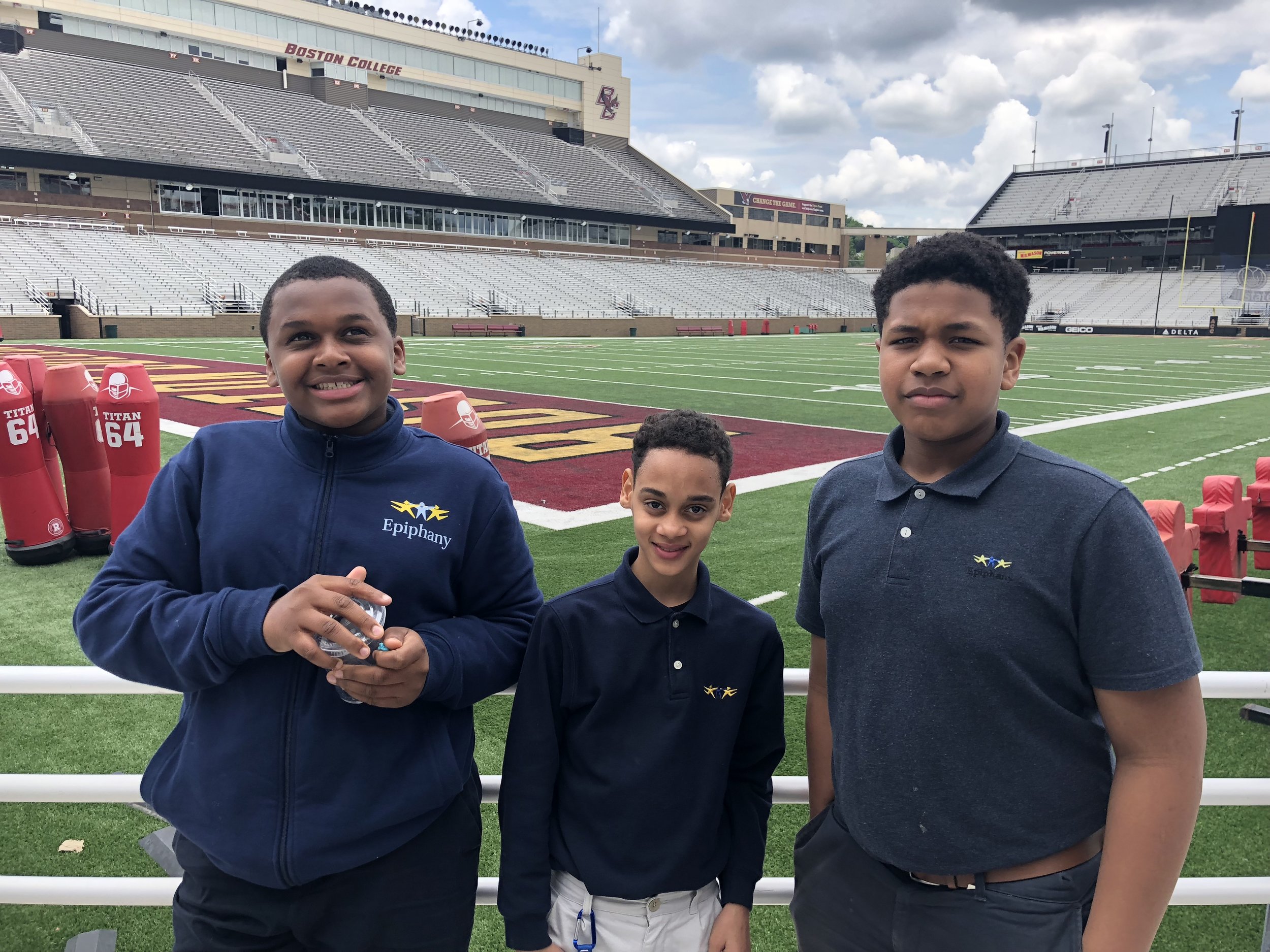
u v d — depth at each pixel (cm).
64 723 341
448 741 163
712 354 2764
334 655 139
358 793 153
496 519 170
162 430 991
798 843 172
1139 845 128
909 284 139
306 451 161
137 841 268
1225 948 225
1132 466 906
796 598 489
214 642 141
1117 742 132
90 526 561
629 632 164
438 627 158
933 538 138
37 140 3200
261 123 4109
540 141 5503
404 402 1353
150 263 3250
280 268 3584
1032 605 131
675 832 167
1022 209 6119
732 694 168
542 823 167
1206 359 2741
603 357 2534
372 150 4406
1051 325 5012
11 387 515
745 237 6166
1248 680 179
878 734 142
